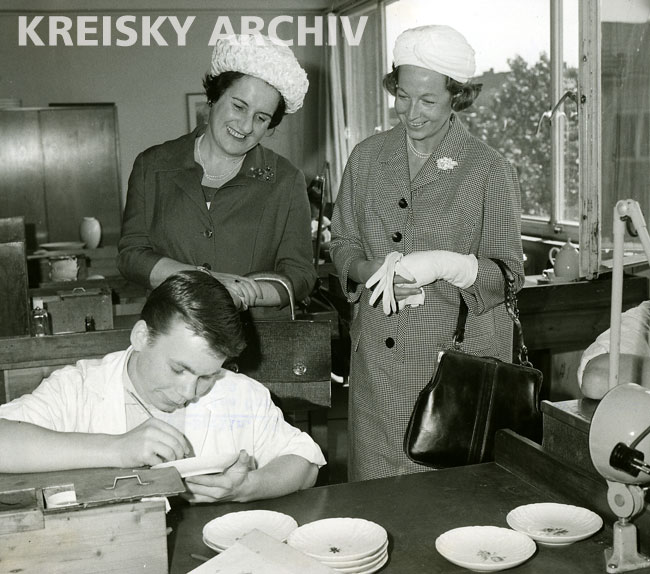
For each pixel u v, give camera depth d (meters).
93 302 3.40
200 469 1.46
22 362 2.56
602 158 3.61
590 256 3.64
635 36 3.64
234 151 2.31
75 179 7.30
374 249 2.29
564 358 3.80
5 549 1.19
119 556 1.24
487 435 1.95
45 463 1.42
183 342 1.51
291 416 2.18
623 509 1.31
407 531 1.48
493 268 2.15
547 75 5.04
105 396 1.71
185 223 2.39
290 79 2.24
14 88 7.67
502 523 1.50
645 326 1.97
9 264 3.76
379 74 7.14
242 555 1.28
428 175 2.21
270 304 2.28
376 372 2.26
